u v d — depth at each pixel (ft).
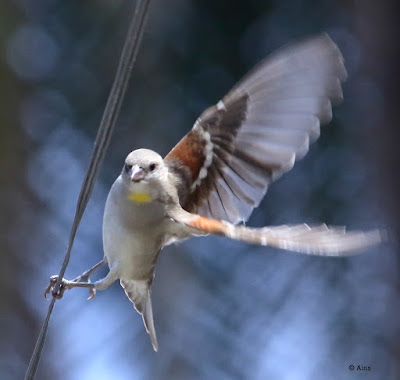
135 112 41.98
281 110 27.96
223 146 29.25
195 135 29.40
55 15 42.83
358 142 42.06
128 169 29.07
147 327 30.81
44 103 43.06
